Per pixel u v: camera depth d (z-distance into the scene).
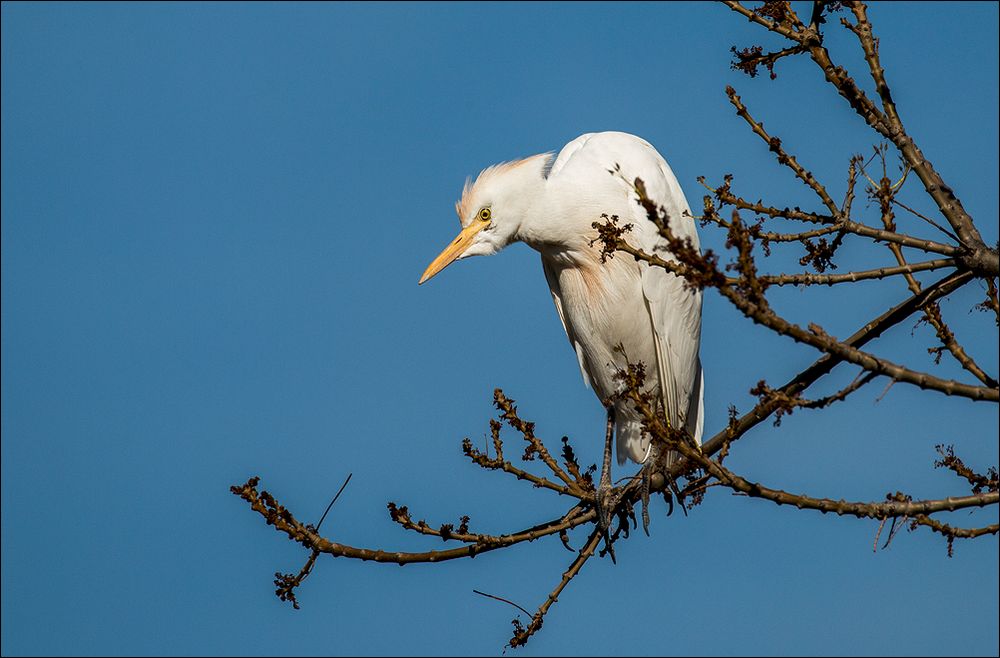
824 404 6.40
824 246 7.36
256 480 7.86
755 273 6.08
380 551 8.14
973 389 6.37
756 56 7.54
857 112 7.66
